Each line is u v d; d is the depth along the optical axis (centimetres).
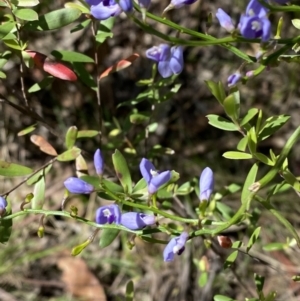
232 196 42
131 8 21
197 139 48
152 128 33
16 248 45
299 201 44
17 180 47
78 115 48
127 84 49
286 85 49
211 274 41
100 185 23
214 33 49
